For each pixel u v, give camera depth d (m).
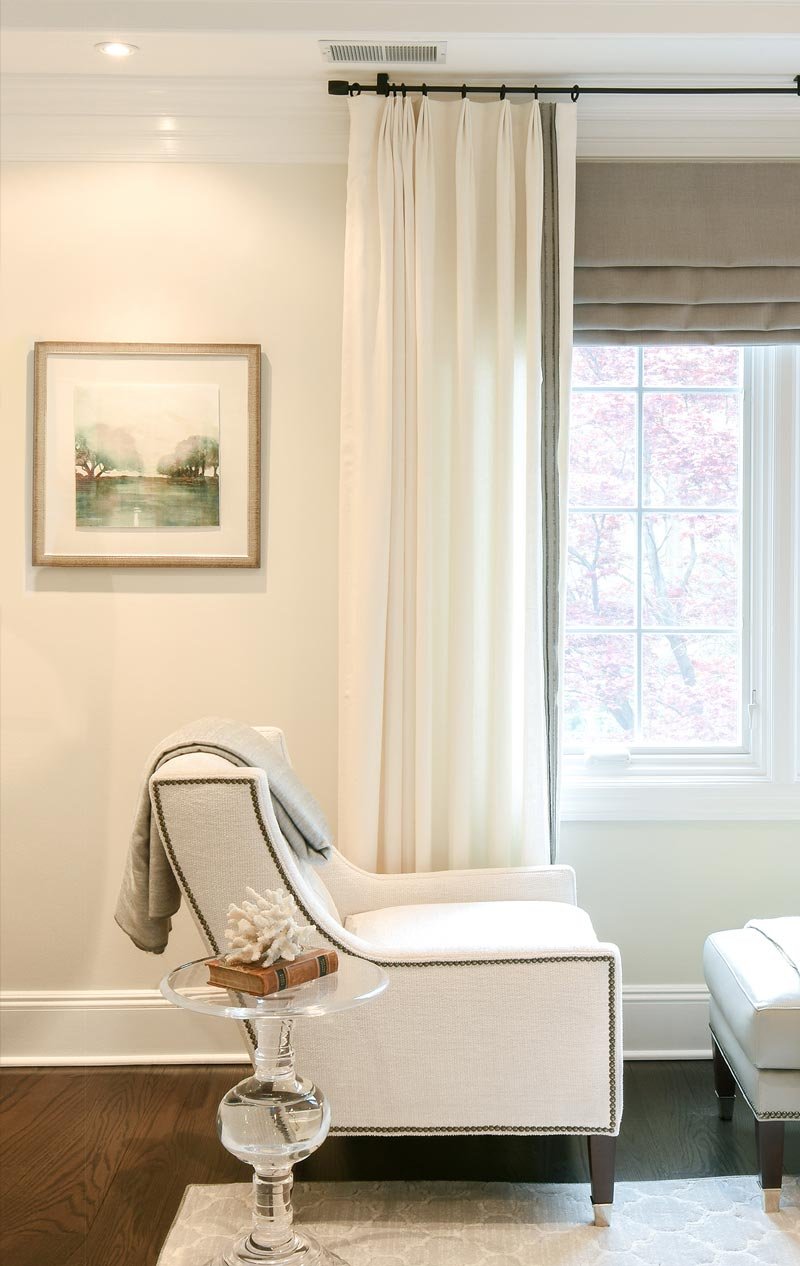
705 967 2.98
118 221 3.32
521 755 3.22
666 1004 3.39
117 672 3.34
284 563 3.34
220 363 3.30
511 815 3.21
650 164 3.32
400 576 3.16
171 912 2.49
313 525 3.34
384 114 3.15
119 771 3.34
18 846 3.34
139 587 3.34
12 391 3.32
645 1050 3.39
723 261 3.30
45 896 3.34
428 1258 2.29
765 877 3.41
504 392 3.16
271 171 3.33
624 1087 3.18
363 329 3.14
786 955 2.65
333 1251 2.31
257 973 2.01
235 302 3.33
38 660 3.33
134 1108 3.02
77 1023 3.32
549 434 3.17
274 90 3.27
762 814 3.39
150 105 3.28
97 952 3.34
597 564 3.49
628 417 3.49
